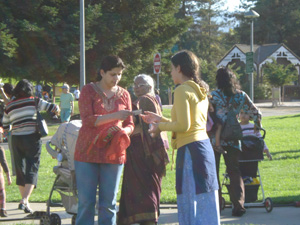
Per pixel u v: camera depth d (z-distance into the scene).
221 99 6.52
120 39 27.16
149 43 29.83
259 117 6.91
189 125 4.36
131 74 29.70
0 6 23.00
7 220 6.80
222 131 6.50
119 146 4.75
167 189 8.94
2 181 7.03
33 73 24.98
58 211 7.25
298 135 18.59
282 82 48.53
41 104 7.29
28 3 23.44
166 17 29.52
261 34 78.19
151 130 4.55
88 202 4.82
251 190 7.21
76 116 6.54
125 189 5.70
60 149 6.09
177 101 4.39
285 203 7.67
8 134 7.88
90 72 26.98
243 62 55.72
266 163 12.14
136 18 28.12
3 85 8.23
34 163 7.27
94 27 25.97
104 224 4.87
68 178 5.99
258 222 6.41
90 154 4.77
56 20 24.05
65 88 20.55
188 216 4.42
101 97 4.85
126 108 4.99
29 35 23.42
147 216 5.59
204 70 55.19
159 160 5.69
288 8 76.50
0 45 21.81
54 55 24.19
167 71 33.97
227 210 7.24
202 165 4.41
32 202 8.16
